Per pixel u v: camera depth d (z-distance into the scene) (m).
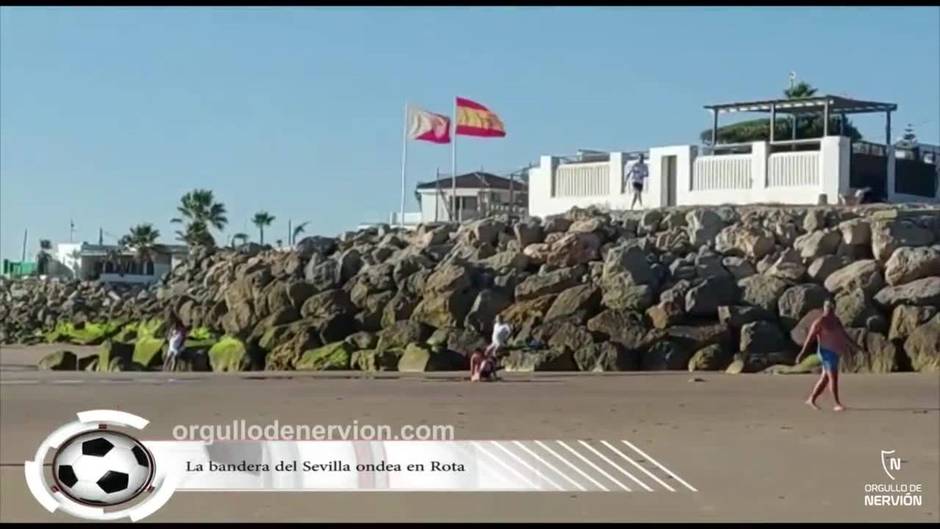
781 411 27.42
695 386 34.34
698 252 47.94
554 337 43.34
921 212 47.62
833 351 27.77
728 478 18.48
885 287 43.22
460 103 69.19
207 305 62.69
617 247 47.66
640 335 42.41
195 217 147.50
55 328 83.00
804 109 57.19
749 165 53.88
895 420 25.58
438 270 49.44
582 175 59.09
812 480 18.31
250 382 38.09
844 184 51.59
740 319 42.53
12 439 22.94
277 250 71.62
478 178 79.19
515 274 49.00
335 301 51.84
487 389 33.94
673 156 56.09
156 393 33.69
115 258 147.88
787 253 46.62
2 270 169.88
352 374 41.44
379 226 68.25
